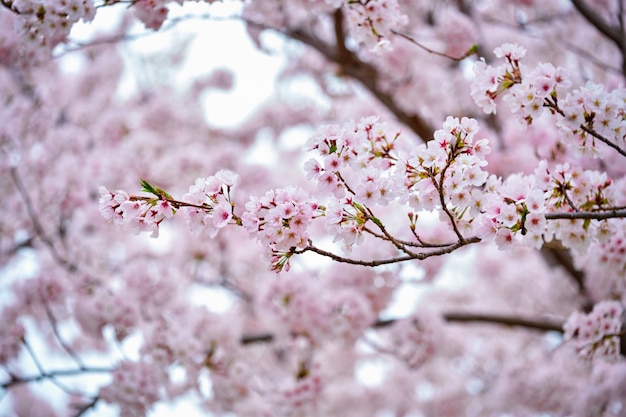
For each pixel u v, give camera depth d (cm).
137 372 423
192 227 231
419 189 233
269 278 514
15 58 372
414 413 807
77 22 306
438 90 611
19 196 563
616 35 494
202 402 531
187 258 640
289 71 777
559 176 260
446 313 522
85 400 576
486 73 259
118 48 803
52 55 385
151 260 639
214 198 229
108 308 464
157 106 765
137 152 681
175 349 430
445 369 830
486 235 234
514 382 587
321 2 468
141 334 446
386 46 305
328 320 479
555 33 646
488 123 612
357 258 512
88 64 784
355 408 784
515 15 646
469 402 785
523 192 241
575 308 573
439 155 227
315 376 469
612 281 421
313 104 820
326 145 234
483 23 684
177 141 775
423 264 518
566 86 251
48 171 586
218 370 447
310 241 225
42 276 494
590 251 327
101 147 688
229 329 462
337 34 535
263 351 686
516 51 256
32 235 573
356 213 230
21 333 471
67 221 576
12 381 437
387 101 585
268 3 497
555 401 568
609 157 365
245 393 455
